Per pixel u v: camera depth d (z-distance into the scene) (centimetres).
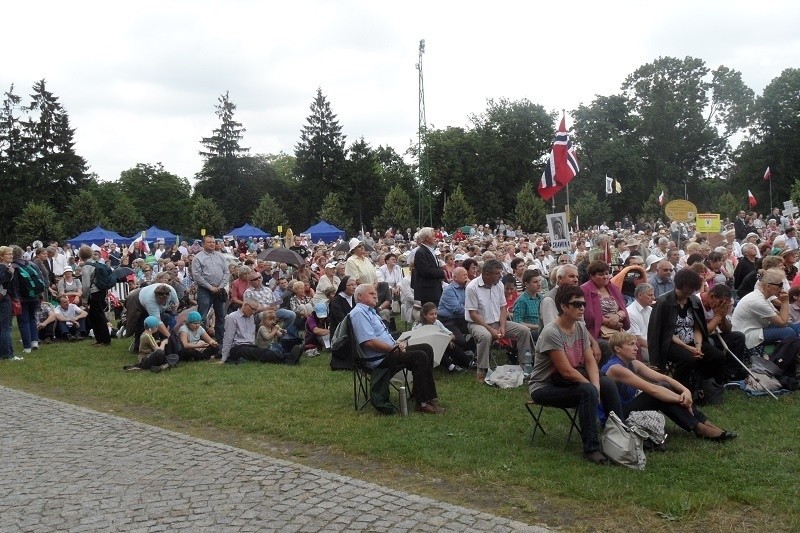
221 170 8806
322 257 2017
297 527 507
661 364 807
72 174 7675
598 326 865
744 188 7300
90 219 6775
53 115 7694
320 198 8488
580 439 705
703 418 695
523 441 704
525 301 1063
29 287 1316
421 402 827
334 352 1095
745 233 2764
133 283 1848
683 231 2734
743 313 914
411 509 532
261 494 573
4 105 7562
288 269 1747
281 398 911
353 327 828
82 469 648
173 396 939
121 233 7031
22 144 7525
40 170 7512
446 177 7631
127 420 816
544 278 1356
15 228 6500
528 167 7725
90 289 1405
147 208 9425
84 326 1544
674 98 7725
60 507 559
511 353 1078
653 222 5550
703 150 7850
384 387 825
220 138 8819
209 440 749
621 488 561
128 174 9675
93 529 516
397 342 838
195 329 1235
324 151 8575
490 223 7425
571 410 806
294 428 774
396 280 1656
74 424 805
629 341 707
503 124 7650
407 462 654
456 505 543
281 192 9119
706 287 1148
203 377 1062
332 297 1226
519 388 935
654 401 693
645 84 7900
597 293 875
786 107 7125
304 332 1375
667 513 514
